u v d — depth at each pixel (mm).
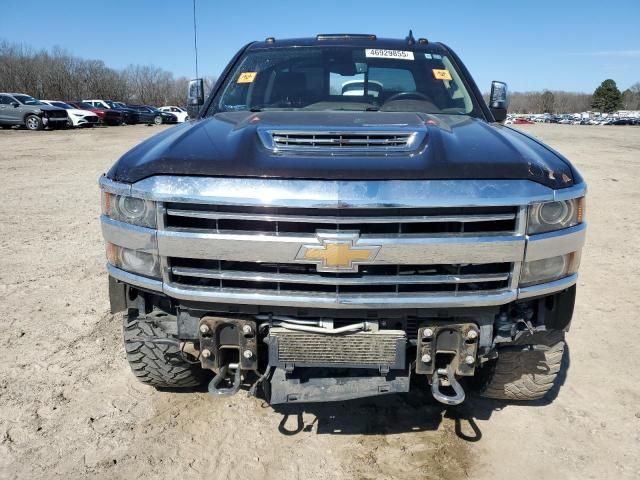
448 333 2439
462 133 2670
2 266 5559
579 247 2387
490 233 2227
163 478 2602
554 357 2818
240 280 2295
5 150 16500
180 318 2523
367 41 4082
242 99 3688
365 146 2373
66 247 6277
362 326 2383
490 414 3146
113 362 3654
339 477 2627
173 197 2219
